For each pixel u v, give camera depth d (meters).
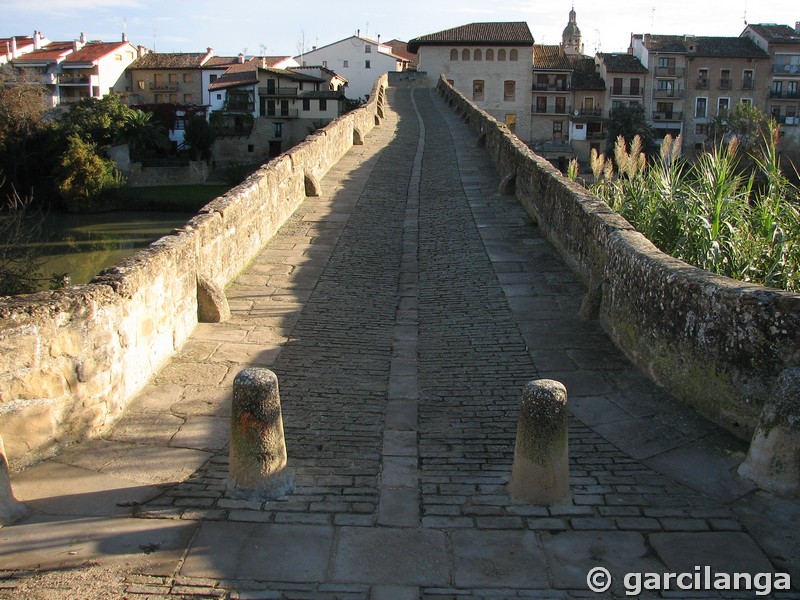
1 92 47.91
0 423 5.92
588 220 10.98
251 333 9.53
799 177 11.07
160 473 6.09
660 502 5.67
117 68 73.19
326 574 4.87
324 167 20.83
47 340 6.20
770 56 63.41
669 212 10.84
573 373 8.20
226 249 11.25
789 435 5.68
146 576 4.79
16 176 47.47
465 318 10.21
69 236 39.00
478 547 5.17
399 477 6.11
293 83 68.94
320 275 12.16
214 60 78.31
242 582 4.77
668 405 7.24
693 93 64.19
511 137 20.16
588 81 66.81
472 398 7.68
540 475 5.66
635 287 8.34
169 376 8.10
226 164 67.12
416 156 25.12
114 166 49.34
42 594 4.56
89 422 6.66
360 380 8.19
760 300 6.29
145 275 7.82
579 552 5.11
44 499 5.65
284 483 5.82
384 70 85.50
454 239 14.44
